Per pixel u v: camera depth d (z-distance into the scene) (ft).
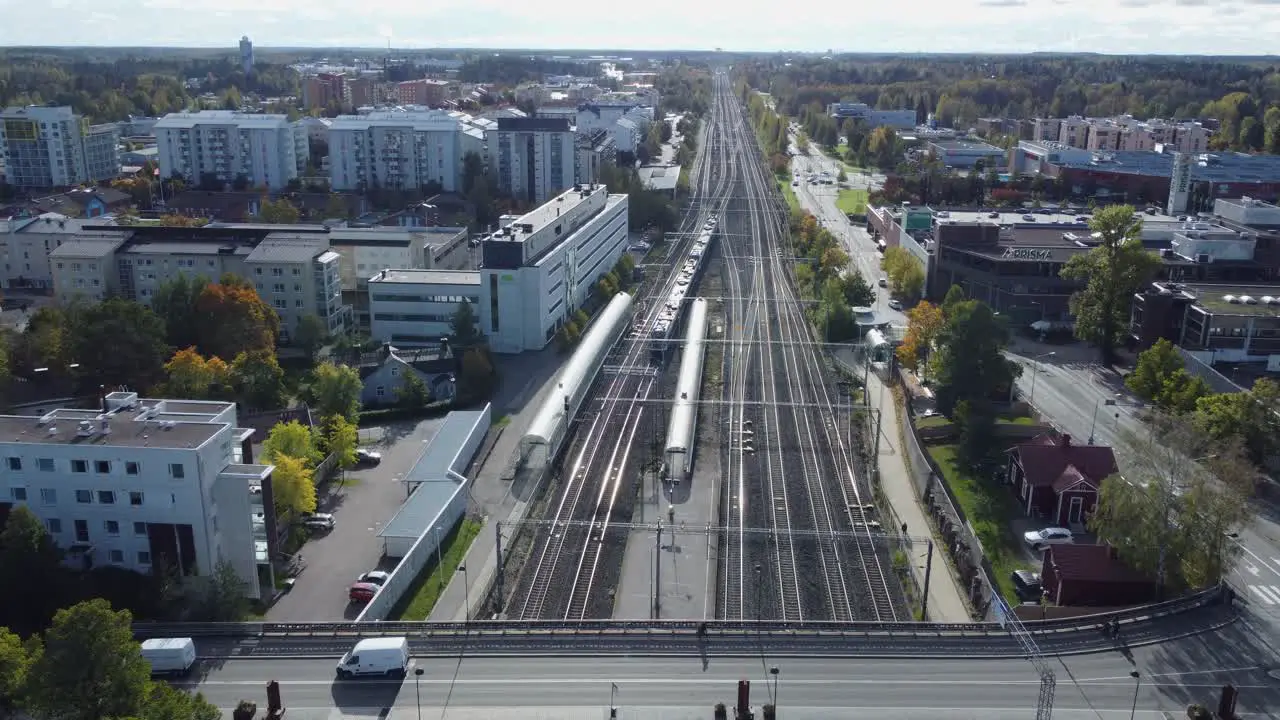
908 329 545.03
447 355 532.73
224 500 314.55
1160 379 485.56
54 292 600.80
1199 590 317.01
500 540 365.20
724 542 370.73
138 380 468.75
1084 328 568.82
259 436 416.46
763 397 526.16
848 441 469.98
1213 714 255.70
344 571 340.59
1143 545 312.29
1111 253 558.15
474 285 575.79
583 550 362.94
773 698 259.19
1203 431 371.35
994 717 253.03
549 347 593.83
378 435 461.37
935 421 474.49
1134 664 277.44
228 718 249.34
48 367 490.08
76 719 216.33
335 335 583.58
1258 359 535.60
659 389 533.96
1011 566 353.31
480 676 267.59
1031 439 437.17
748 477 429.79
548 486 416.67
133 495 307.17
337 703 255.50
